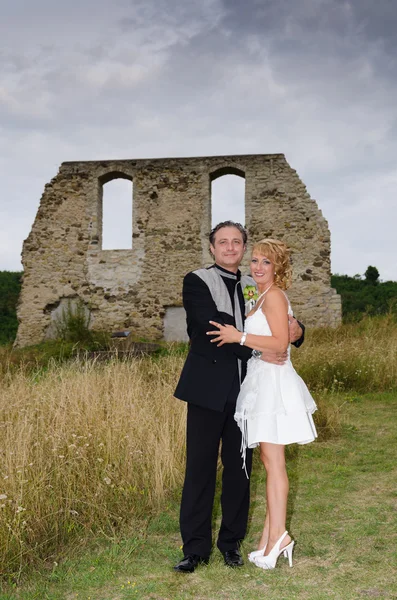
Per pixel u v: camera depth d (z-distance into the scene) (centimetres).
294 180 1628
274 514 294
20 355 1221
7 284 2528
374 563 291
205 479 303
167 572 292
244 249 326
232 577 283
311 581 275
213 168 1655
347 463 496
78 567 300
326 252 1603
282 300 300
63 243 1680
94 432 435
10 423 429
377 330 1327
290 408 292
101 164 1684
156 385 623
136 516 372
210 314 304
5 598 264
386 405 763
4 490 343
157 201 1662
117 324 1648
